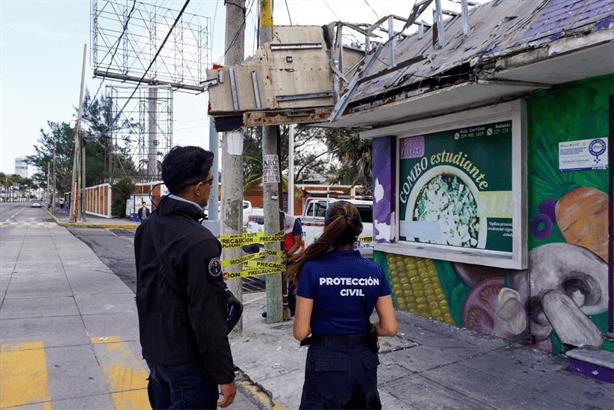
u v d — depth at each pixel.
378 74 5.36
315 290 2.39
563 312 4.60
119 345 5.43
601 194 4.27
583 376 4.14
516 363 4.47
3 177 159.25
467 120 5.56
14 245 16.08
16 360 4.88
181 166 2.29
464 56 4.29
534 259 4.86
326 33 6.41
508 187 5.23
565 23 3.48
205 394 2.19
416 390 3.91
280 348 5.12
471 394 3.82
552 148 4.66
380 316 2.50
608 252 4.23
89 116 51.38
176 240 2.14
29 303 7.50
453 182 5.96
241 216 5.72
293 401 3.88
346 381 2.32
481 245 5.57
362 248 10.20
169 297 2.15
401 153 6.82
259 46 6.35
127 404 3.88
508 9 4.55
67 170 64.75
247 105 5.85
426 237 6.42
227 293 2.20
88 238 19.86
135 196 33.47
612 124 4.18
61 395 4.04
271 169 6.11
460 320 5.73
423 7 5.06
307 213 11.82
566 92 4.51
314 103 6.05
